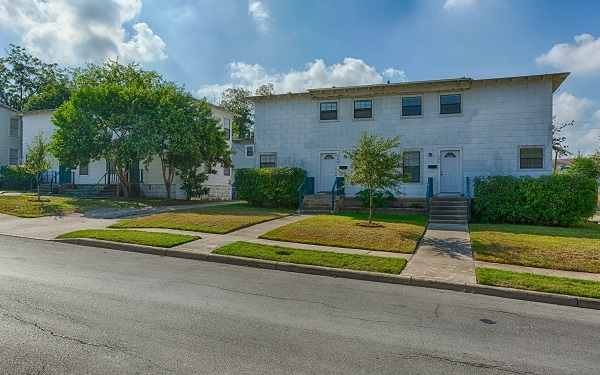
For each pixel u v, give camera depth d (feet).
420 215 56.90
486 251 33.60
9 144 113.09
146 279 24.68
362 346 15.15
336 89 66.64
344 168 67.67
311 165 69.56
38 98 126.62
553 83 60.23
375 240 37.63
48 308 18.21
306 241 37.58
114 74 83.46
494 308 21.29
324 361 13.65
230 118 104.17
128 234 39.04
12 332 15.25
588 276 27.53
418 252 34.32
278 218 52.60
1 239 38.34
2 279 23.32
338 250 34.37
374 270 27.96
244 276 26.71
